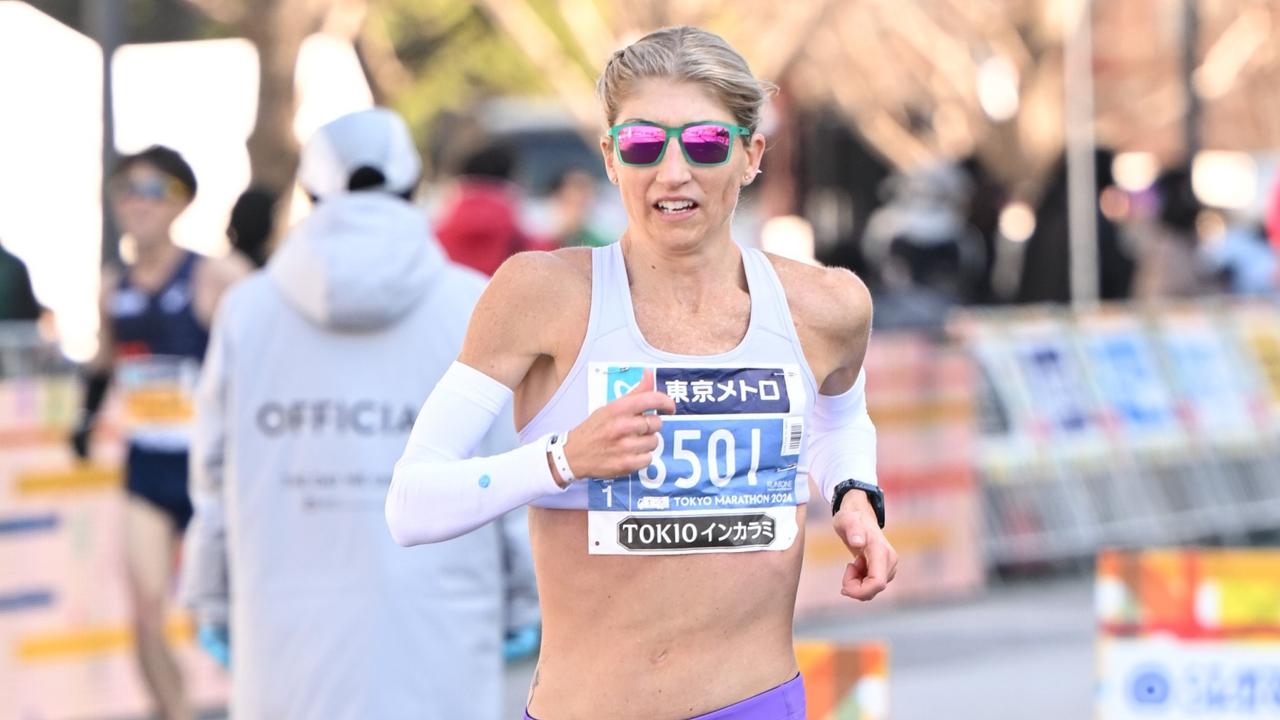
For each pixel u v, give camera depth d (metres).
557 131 56.72
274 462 13.59
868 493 9.82
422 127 53.66
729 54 9.13
